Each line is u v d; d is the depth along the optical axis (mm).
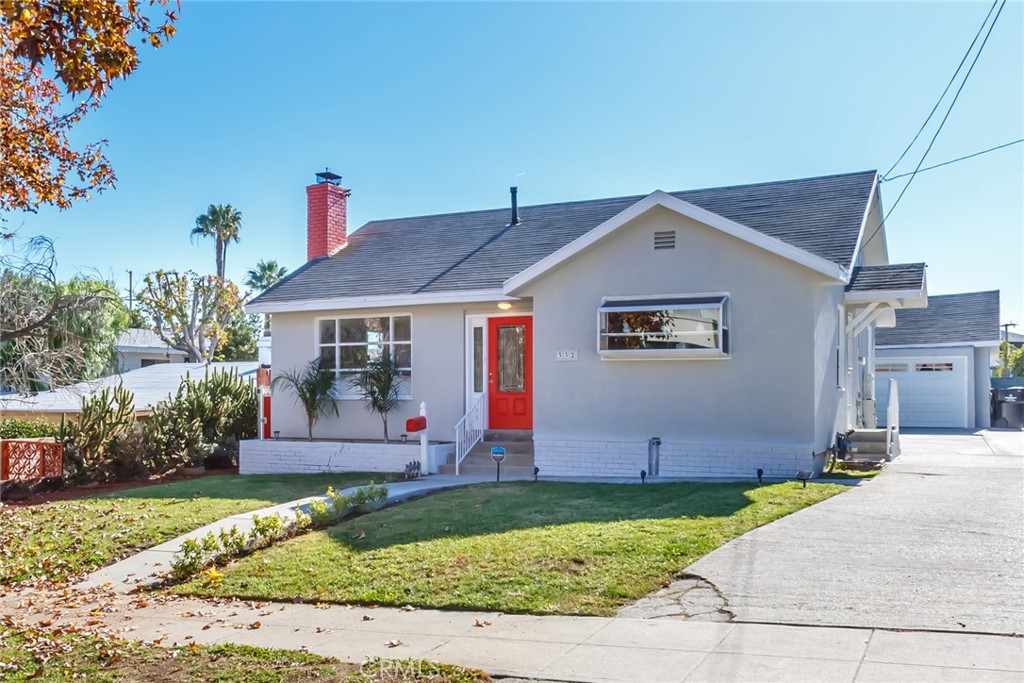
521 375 16969
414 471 15453
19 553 10492
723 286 14000
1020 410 25359
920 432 23047
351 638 6742
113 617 7953
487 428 17141
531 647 6219
